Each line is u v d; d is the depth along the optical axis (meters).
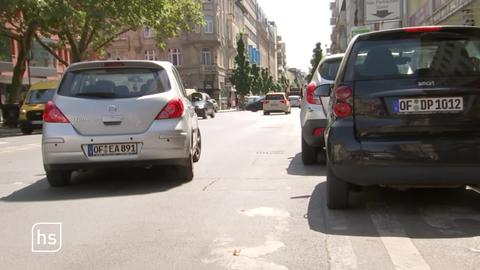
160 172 9.52
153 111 7.96
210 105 37.53
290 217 6.06
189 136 8.38
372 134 5.77
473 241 5.02
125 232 5.59
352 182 5.86
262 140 16.17
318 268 4.41
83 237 5.45
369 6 30.39
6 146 17.30
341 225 5.67
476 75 5.67
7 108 31.55
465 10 20.03
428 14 26.20
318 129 9.28
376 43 6.00
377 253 4.73
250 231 5.53
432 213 6.05
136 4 33.38
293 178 8.69
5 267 4.62
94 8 31.00
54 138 7.86
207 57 78.50
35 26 32.66
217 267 4.49
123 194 7.62
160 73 8.30
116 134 7.88
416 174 5.62
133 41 77.44
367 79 5.86
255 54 116.25
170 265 4.56
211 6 77.75
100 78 8.16
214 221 5.96
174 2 39.69
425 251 4.76
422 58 5.82
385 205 6.48
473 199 6.68
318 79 9.43
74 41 36.41
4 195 7.83
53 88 26.94
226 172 9.49
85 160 7.85
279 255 4.75
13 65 42.91
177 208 6.64
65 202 7.19
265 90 117.50
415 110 5.67
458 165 5.54
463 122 5.62
